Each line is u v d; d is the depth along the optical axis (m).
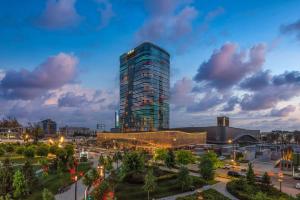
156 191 74.31
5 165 78.88
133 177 84.44
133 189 76.44
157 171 104.75
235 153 168.00
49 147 141.62
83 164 126.81
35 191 70.81
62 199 67.12
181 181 76.69
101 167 90.88
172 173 101.81
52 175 93.12
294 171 117.44
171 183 83.50
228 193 76.12
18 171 61.25
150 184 67.31
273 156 163.38
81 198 68.00
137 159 91.38
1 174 61.78
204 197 70.75
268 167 131.88
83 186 80.88
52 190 74.06
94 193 68.44
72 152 140.88
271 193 74.81
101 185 71.25
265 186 78.31
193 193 75.06
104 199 66.06
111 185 77.69
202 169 89.12
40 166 111.94
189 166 126.56
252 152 171.38
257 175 99.31
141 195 71.44
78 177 92.75
